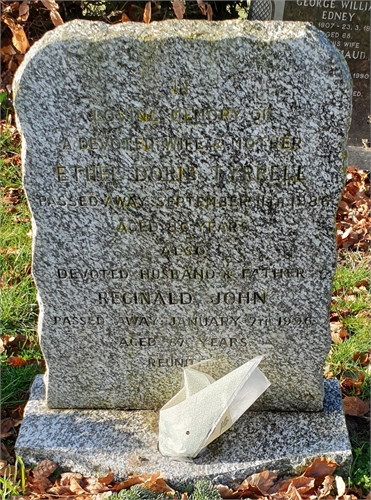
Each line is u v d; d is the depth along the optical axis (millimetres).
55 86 2455
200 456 2844
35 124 2521
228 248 2760
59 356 3002
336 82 2434
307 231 2719
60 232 2732
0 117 6254
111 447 2887
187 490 2766
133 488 2652
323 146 2545
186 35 2381
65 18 6621
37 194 2652
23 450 2863
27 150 2566
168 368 3043
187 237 2734
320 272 2803
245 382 2816
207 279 2830
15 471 2781
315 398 3053
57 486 2770
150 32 2408
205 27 2434
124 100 2475
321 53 2393
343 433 2924
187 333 2957
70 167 2598
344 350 3609
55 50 2398
